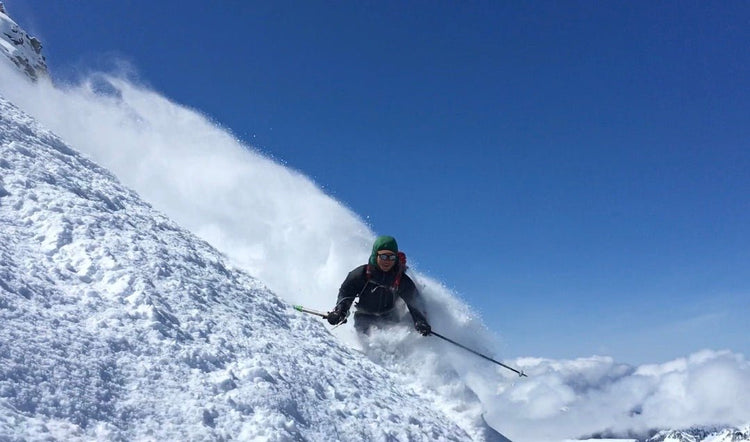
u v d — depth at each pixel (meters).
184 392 2.95
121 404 2.62
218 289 4.74
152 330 3.33
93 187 5.41
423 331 6.50
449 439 4.63
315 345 5.03
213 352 3.49
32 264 3.39
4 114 5.88
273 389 3.43
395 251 6.65
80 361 2.72
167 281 4.15
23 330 2.69
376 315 6.90
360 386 4.60
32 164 4.96
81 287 3.44
